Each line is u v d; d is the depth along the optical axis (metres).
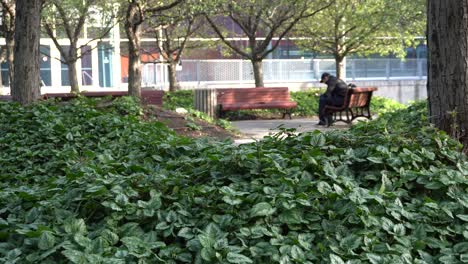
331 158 7.09
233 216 6.02
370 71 41.44
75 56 30.58
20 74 16.11
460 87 7.97
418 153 7.22
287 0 27.78
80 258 5.16
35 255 5.41
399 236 5.77
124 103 17.38
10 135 12.14
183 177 7.14
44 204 6.44
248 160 7.16
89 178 6.86
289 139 8.14
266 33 35.38
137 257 5.37
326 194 6.23
